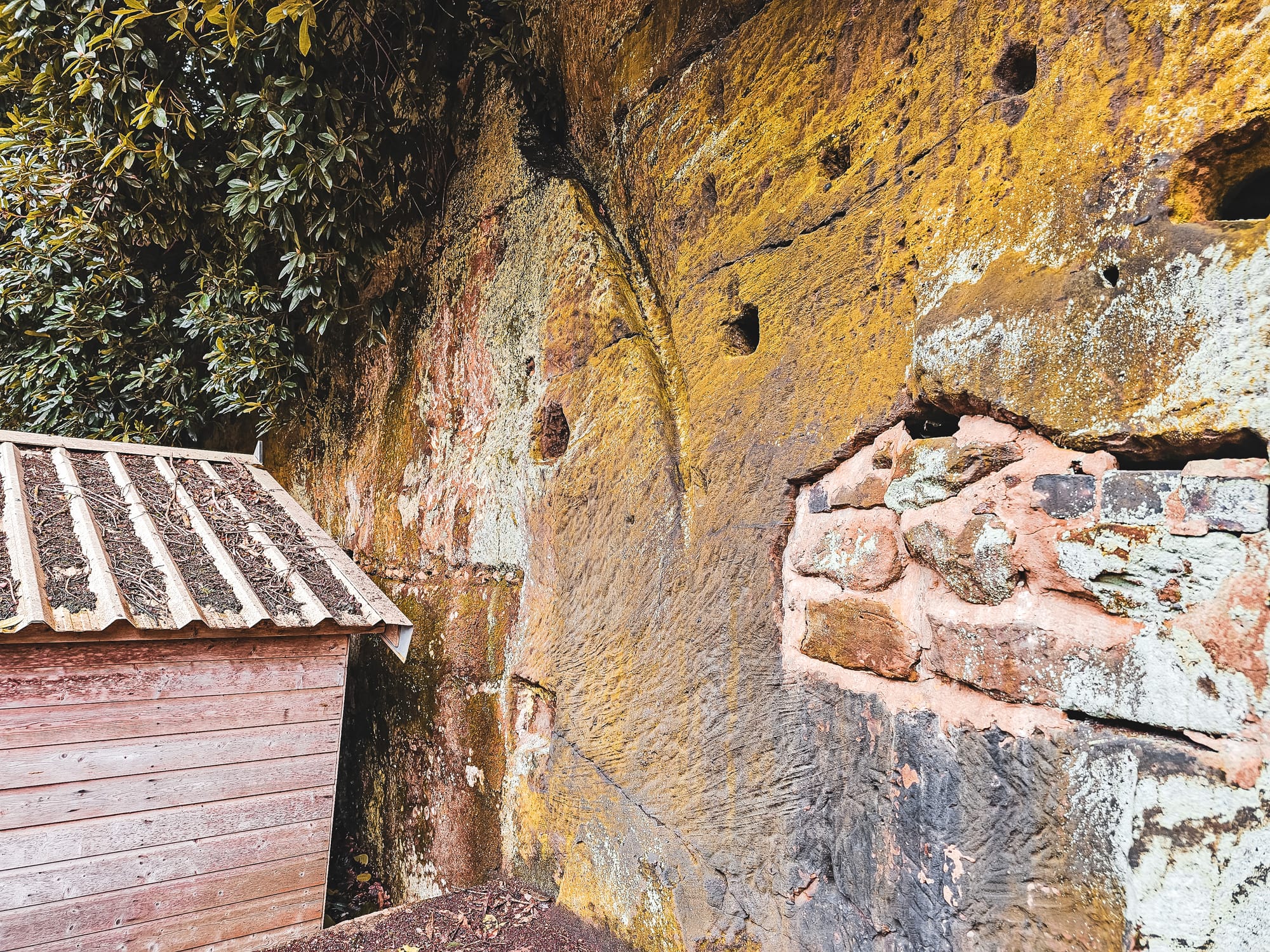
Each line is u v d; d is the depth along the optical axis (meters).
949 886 1.26
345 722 3.79
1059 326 1.15
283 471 4.75
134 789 2.29
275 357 3.69
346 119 3.08
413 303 3.55
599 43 2.44
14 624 2.05
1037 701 1.16
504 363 2.87
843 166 1.67
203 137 3.27
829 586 1.60
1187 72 1.04
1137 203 1.07
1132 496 1.05
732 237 1.92
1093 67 1.15
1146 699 1.02
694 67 2.09
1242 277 0.95
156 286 4.20
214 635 2.39
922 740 1.34
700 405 1.99
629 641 2.12
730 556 1.83
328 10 2.94
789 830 1.63
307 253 3.26
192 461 3.46
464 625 2.94
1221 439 0.97
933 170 1.42
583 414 2.40
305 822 2.59
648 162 2.28
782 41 1.81
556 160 2.82
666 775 1.96
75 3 2.90
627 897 2.03
